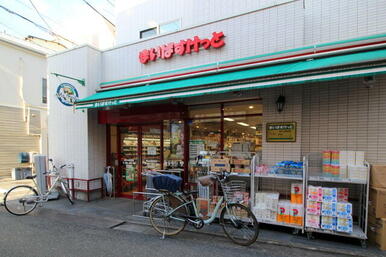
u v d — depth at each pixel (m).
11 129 10.48
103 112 6.39
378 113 3.97
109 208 5.58
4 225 4.46
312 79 3.31
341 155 3.69
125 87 6.37
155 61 6.02
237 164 4.29
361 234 3.39
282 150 4.52
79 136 6.50
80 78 6.59
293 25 4.50
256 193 4.14
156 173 4.79
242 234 3.81
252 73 4.25
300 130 4.38
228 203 3.74
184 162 5.74
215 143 5.45
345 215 3.42
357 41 3.97
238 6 6.02
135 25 7.80
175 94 4.45
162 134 6.12
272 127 4.62
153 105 5.70
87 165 6.35
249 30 4.89
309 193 3.64
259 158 4.76
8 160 10.34
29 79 11.27
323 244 3.51
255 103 5.04
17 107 10.74
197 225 3.83
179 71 5.56
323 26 4.48
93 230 4.22
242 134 5.14
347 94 4.20
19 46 10.83
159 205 4.09
